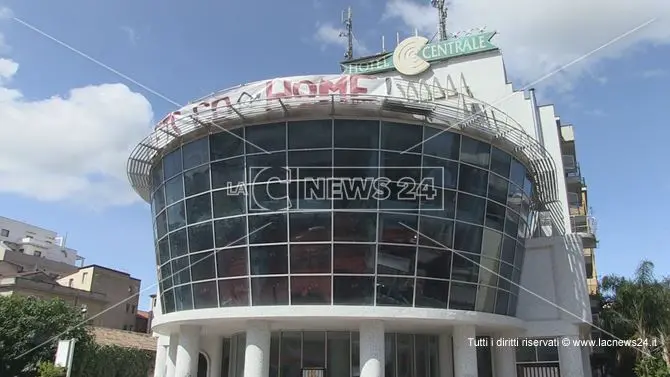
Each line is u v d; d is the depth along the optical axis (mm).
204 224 28547
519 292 32938
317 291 26031
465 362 27703
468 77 39438
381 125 27078
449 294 27391
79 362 33656
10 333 31766
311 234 26375
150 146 31172
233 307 26984
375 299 26000
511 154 30750
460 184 28188
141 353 42031
